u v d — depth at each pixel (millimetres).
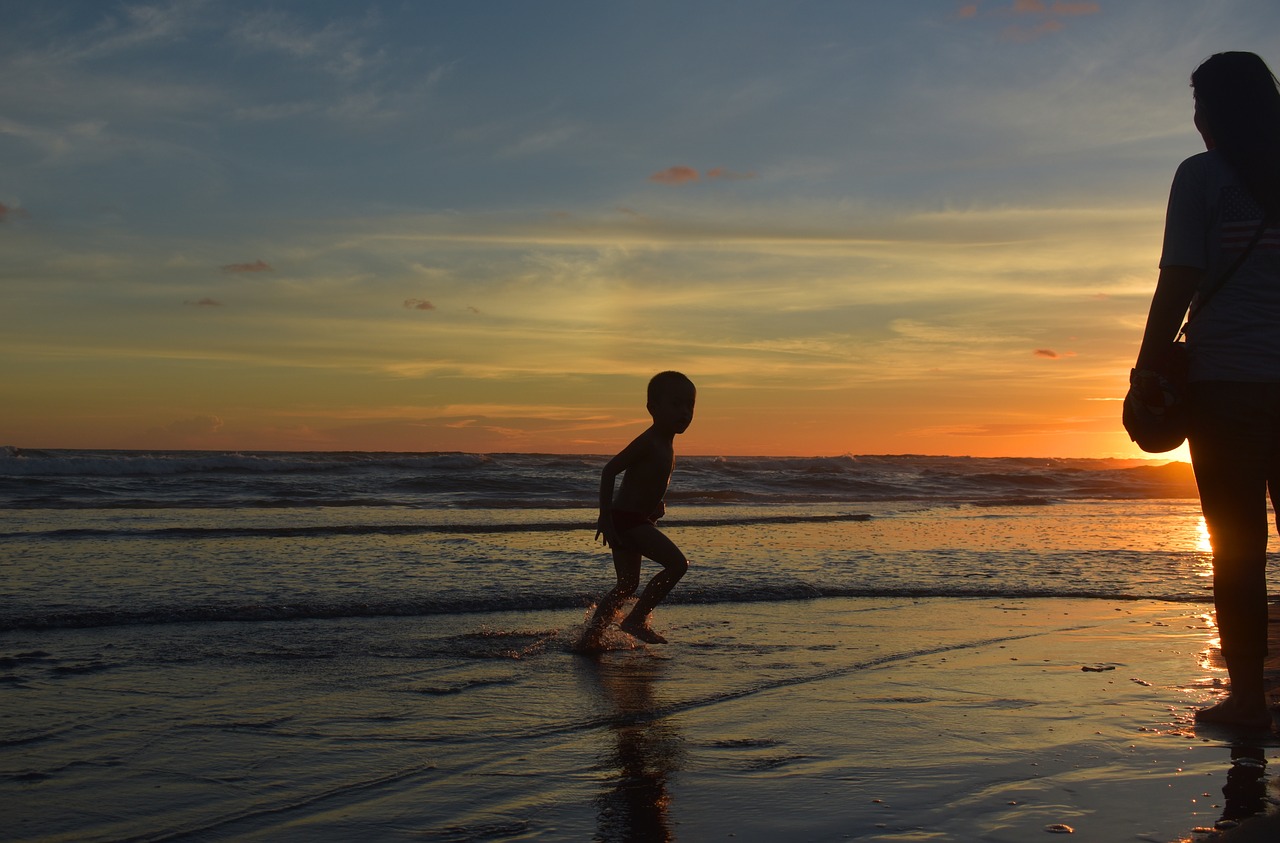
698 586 7016
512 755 3002
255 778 2770
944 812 2449
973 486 27531
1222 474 3311
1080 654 4711
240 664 4328
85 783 2717
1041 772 2787
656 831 2338
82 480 21156
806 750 3041
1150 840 2234
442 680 4066
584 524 11836
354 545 9469
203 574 7273
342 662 4402
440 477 23828
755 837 2289
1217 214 3262
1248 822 2295
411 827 2381
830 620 5766
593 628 4902
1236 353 3250
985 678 4148
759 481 25875
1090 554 9578
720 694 3840
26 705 3562
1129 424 3498
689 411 5301
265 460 26344
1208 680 4098
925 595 6852
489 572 7609
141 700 3666
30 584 6660
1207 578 7816
